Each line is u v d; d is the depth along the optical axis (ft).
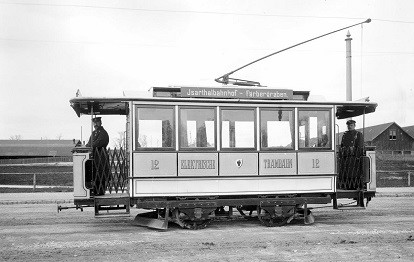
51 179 100.22
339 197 39.83
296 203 38.55
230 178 37.68
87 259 26.16
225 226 38.63
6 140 270.67
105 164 37.63
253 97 38.91
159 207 36.14
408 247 29.37
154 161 36.45
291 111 39.19
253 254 27.40
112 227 38.06
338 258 26.30
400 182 92.07
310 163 39.27
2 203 59.31
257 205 38.27
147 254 27.45
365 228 37.11
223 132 37.78
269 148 38.52
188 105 37.35
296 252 27.91
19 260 25.86
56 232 35.40
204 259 26.12
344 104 40.29
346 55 66.18
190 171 36.99
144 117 36.58
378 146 231.91
